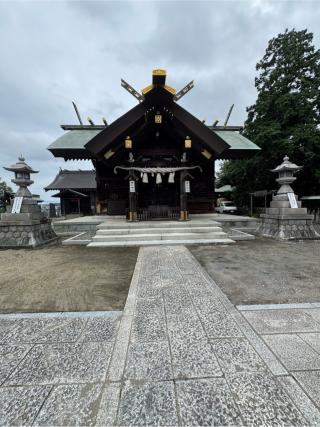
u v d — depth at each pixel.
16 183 7.42
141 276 4.04
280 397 1.53
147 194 11.30
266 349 2.02
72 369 1.81
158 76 7.45
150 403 1.50
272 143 16.02
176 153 9.91
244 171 18.92
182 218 9.08
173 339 2.19
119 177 11.97
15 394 1.59
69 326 2.48
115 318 2.65
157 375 1.73
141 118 8.73
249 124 18.44
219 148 8.66
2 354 2.02
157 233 7.62
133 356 1.95
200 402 1.50
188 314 2.68
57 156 11.30
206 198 12.20
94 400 1.53
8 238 6.89
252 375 1.72
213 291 3.35
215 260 5.12
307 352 1.98
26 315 2.74
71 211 27.19
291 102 15.99
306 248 6.33
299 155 15.61
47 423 1.38
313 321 2.51
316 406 1.46
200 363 1.85
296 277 3.98
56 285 3.74
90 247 6.71
